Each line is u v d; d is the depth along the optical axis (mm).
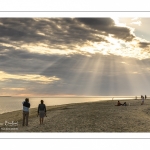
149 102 44844
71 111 28359
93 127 17359
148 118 21250
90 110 28609
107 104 41281
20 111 35344
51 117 23000
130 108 30750
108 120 20125
